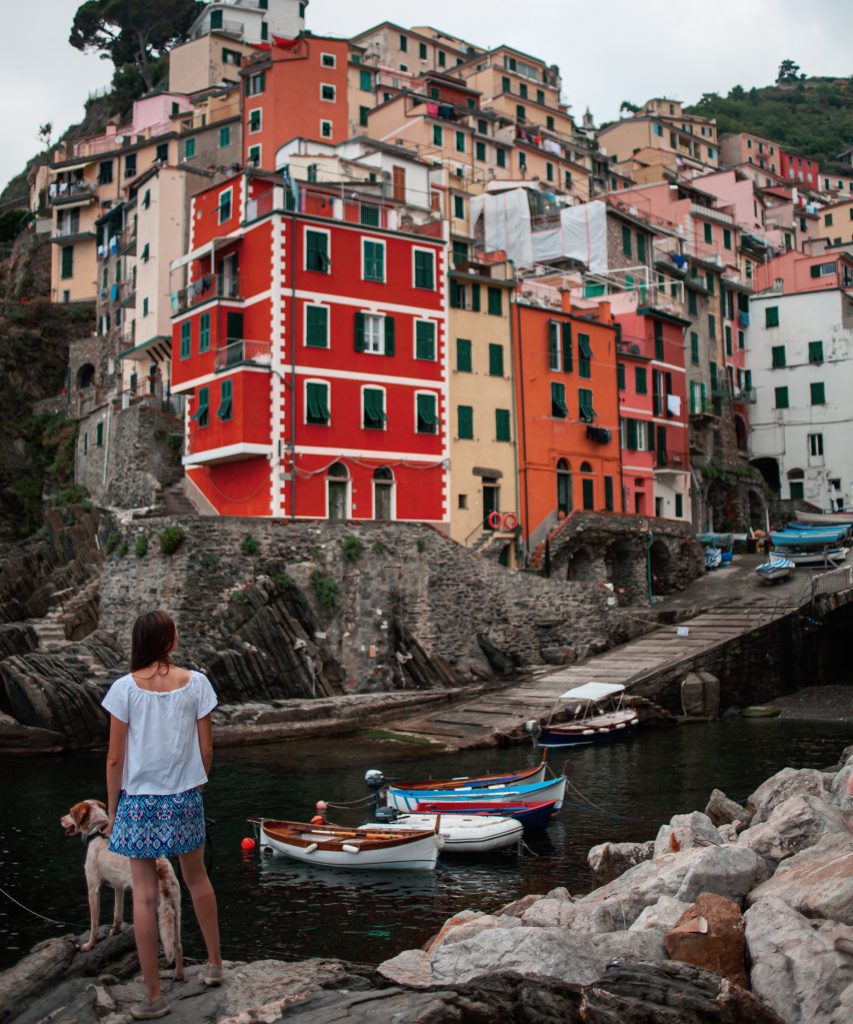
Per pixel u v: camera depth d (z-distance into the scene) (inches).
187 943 657.6
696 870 486.3
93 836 426.0
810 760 1282.0
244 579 1649.9
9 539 2559.1
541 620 1897.1
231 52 3786.9
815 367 3073.3
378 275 1968.5
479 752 1395.2
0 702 1551.4
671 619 1996.8
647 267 2684.5
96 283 3208.7
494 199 2925.7
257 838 938.1
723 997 363.6
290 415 1822.1
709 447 2866.6
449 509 2026.3
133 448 2105.1
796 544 2330.2
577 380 2317.9
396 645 1745.8
